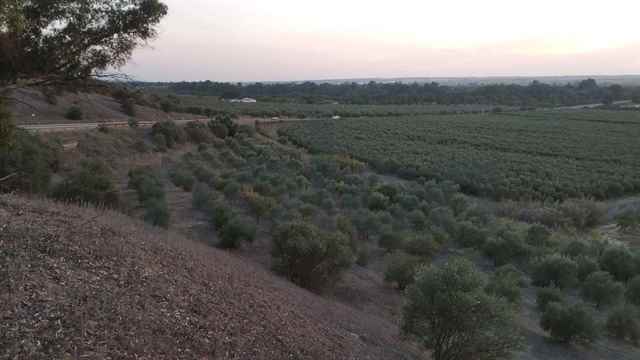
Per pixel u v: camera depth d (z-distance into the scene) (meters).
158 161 43.25
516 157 62.19
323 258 16.05
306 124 94.62
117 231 10.30
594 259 22.62
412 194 37.47
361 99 181.62
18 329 5.60
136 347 6.19
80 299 6.68
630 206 38.81
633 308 17.23
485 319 10.44
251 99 164.25
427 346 10.85
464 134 85.25
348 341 10.16
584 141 78.00
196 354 6.69
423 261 19.88
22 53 11.73
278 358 7.68
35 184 18.91
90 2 12.32
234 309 8.65
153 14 12.96
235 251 19.44
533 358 14.17
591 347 15.50
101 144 39.81
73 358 5.48
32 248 7.63
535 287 20.94
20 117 44.16
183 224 22.70
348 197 32.41
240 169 40.84
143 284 7.95
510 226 29.41
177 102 92.88
